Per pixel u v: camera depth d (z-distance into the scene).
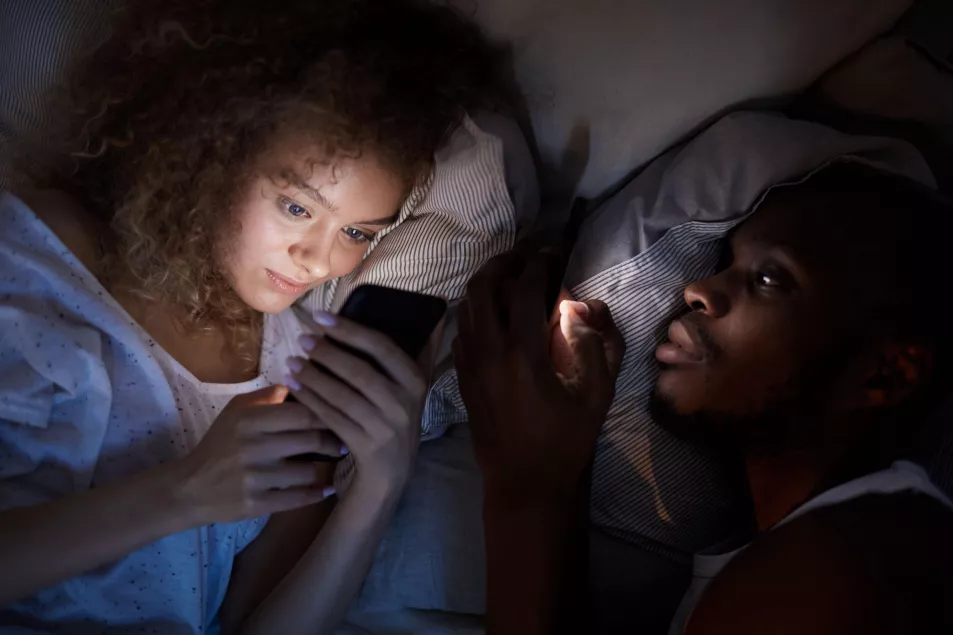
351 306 0.83
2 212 0.86
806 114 0.99
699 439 0.86
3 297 0.83
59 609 0.87
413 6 0.96
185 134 0.85
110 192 0.91
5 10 0.94
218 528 0.96
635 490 0.96
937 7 0.98
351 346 0.81
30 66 0.96
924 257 0.76
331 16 0.90
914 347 0.75
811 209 0.81
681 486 0.95
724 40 0.91
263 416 0.79
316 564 0.91
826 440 0.80
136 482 0.78
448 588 1.02
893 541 0.62
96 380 0.85
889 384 0.76
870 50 0.94
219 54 0.86
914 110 0.94
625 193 0.98
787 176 0.83
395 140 0.85
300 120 0.82
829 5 0.89
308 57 0.86
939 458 0.75
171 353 0.93
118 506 0.77
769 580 0.64
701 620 0.67
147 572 0.88
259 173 0.84
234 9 0.88
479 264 1.00
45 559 0.75
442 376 1.03
